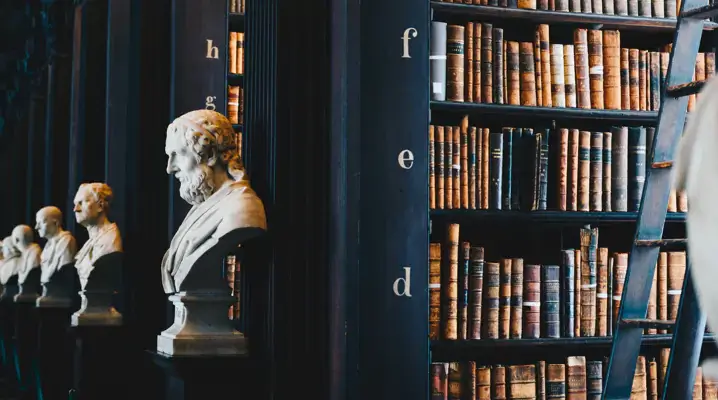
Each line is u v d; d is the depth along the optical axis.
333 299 3.23
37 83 11.67
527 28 4.02
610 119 3.91
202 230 3.43
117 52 6.42
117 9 6.43
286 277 3.34
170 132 3.53
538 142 3.66
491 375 3.61
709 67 4.03
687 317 1.82
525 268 3.68
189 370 3.39
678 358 1.83
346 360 3.21
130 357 5.60
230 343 3.50
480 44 3.66
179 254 3.52
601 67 3.85
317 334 3.27
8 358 9.95
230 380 3.46
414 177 3.31
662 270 3.82
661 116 2.24
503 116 3.86
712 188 0.35
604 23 3.89
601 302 3.76
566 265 3.72
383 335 3.25
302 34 3.39
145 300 5.27
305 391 3.27
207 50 4.71
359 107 3.27
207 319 3.51
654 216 2.27
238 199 3.38
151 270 5.24
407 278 3.28
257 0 3.79
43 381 7.37
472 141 3.58
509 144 3.65
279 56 3.39
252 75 3.85
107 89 6.39
